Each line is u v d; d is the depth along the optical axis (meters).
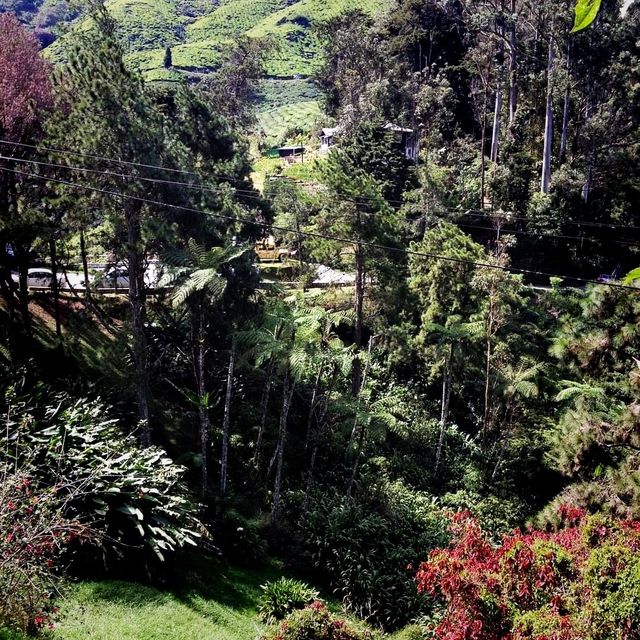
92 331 21.12
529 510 20.98
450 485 21.66
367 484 19.77
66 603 10.16
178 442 18.31
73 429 12.93
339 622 11.84
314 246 21.14
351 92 55.44
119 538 11.84
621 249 36.53
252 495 17.58
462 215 34.16
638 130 39.25
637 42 38.56
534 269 35.81
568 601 7.63
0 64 20.69
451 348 22.38
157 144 16.03
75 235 20.56
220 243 17.09
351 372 22.20
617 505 10.91
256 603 13.16
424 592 15.00
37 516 8.27
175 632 10.55
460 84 53.09
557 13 37.41
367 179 20.50
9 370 15.18
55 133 16.12
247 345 18.11
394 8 64.00
